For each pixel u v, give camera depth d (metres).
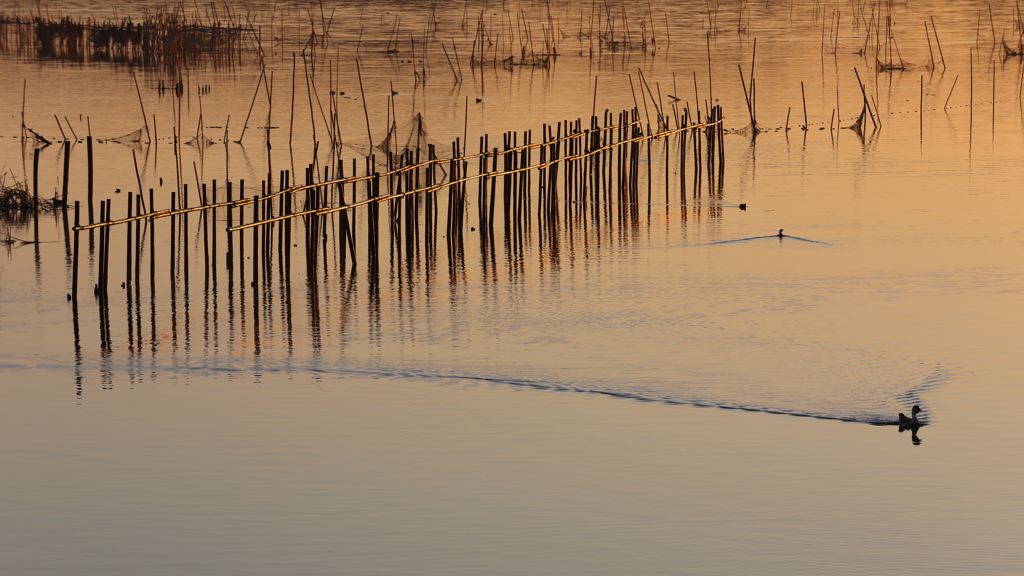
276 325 94.06
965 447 66.88
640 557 54.06
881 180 158.50
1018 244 120.06
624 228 132.38
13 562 54.09
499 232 132.12
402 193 115.81
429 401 75.31
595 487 61.53
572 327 92.00
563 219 138.50
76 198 147.88
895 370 80.62
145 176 163.50
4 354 86.88
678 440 68.12
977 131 199.88
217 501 60.34
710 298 100.56
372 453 66.56
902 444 67.31
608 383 78.25
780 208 141.50
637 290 103.69
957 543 55.34
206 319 96.12
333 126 187.25
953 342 87.00
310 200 108.31
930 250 117.81
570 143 142.12
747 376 79.44
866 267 111.19
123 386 79.38
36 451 67.56
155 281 109.06
